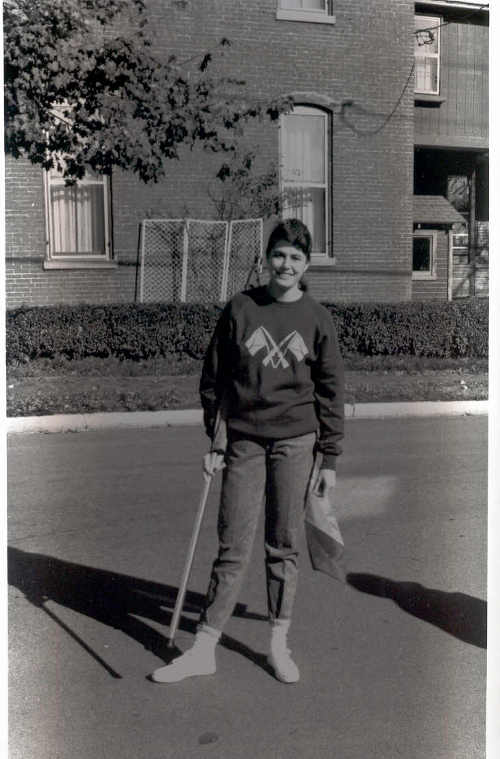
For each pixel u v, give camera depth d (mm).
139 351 11391
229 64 13281
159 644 3510
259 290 3201
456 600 4047
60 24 7949
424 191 18375
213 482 6336
